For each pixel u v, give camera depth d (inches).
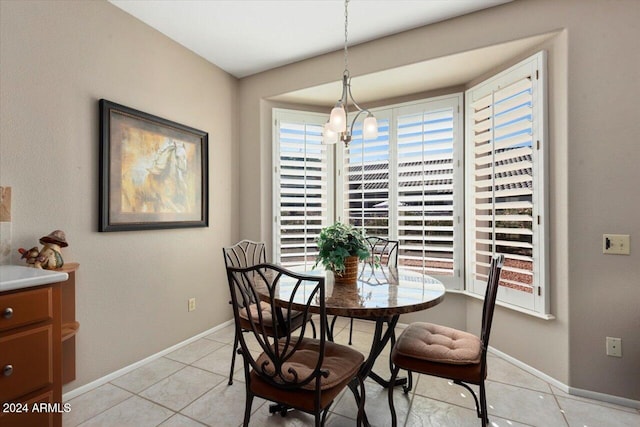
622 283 74.0
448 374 59.4
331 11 90.5
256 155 130.6
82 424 66.7
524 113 89.4
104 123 82.7
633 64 72.7
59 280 57.0
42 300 55.1
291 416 69.7
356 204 132.9
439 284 74.1
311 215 135.1
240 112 134.3
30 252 65.7
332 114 74.1
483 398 58.7
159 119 97.9
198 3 86.7
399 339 68.9
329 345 64.8
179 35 102.3
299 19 94.3
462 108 113.7
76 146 78.2
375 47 105.8
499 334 99.9
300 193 133.6
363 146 130.3
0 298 49.8
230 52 113.3
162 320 100.7
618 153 74.2
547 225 84.1
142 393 78.9
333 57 113.7
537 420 68.6
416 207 120.0
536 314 85.4
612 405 74.0
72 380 76.0
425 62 98.3
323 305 48.4
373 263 94.7
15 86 67.4
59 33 74.7
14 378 51.4
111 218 84.6
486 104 103.4
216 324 122.4
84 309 79.9
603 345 75.7
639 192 72.4
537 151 85.8
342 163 135.9
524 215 89.8
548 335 84.3
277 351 51.6
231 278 55.2
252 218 131.4
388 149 126.2
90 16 81.0
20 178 68.1
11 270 60.2
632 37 72.8
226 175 127.6
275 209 130.4
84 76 79.7
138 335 93.1
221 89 125.4
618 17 74.1
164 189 100.0
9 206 66.4
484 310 67.8
